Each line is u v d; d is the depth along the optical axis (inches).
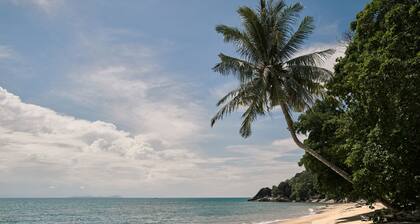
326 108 1188.5
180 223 1812.3
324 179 1163.3
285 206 3944.4
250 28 931.3
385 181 735.1
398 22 722.8
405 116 682.2
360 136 792.9
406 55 694.5
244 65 924.6
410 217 856.9
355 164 807.1
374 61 679.7
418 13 698.8
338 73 947.3
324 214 1892.2
